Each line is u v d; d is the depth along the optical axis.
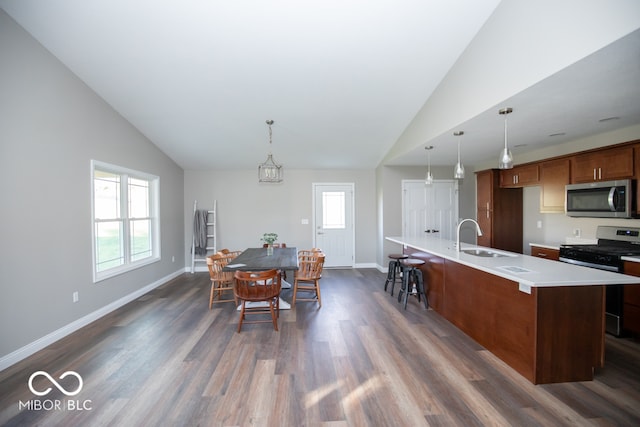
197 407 1.88
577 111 2.58
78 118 3.18
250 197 6.07
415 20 2.58
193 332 3.04
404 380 2.16
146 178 4.64
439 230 5.79
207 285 4.95
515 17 2.21
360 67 3.12
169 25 2.60
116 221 3.97
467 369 2.30
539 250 4.02
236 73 3.19
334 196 6.20
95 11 2.44
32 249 2.62
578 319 2.13
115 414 1.82
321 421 1.75
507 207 4.86
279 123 4.21
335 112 3.95
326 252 6.21
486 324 2.62
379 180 5.92
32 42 2.62
